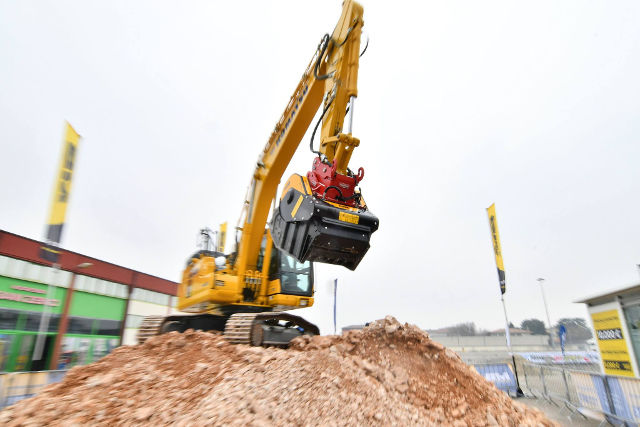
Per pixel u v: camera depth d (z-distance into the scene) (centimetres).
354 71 658
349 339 578
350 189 642
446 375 512
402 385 473
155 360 530
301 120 770
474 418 422
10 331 1800
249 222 859
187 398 410
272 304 847
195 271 917
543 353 2392
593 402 894
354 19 671
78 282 2245
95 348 2319
